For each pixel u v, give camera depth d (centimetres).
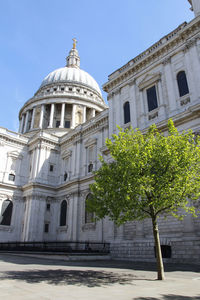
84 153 4747
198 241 2166
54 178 5256
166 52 3212
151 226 2647
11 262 2239
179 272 1625
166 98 3036
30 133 6644
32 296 852
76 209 4309
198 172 1638
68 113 7244
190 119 2561
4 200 4825
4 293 891
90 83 8594
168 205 1541
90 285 1109
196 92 2675
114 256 2867
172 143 1638
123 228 2942
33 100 7262
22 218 4909
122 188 1548
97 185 1738
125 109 3631
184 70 2933
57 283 1141
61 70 8669
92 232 3872
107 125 4388
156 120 3038
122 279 1304
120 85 3794
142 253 2581
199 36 2825
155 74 3234
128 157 1596
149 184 1505
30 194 4828
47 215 4850
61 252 2898
